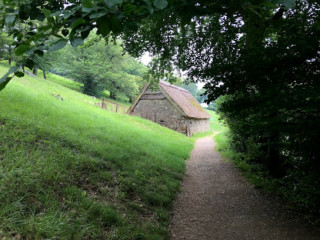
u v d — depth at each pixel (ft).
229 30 18.29
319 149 12.12
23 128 16.83
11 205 8.63
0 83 3.31
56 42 3.55
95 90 133.59
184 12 3.80
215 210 16.58
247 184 22.71
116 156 19.54
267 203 17.88
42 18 5.13
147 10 3.54
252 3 3.78
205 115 90.43
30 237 7.76
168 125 70.23
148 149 28.14
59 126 20.72
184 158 34.32
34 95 31.37
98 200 12.37
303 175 15.39
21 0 4.56
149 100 74.54
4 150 12.62
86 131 23.66
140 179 17.76
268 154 25.31
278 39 12.20
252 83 13.47
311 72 11.14
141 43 25.02
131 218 12.30
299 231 13.48
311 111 11.25
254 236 13.00
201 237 12.78
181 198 18.39
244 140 32.27
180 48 23.41
